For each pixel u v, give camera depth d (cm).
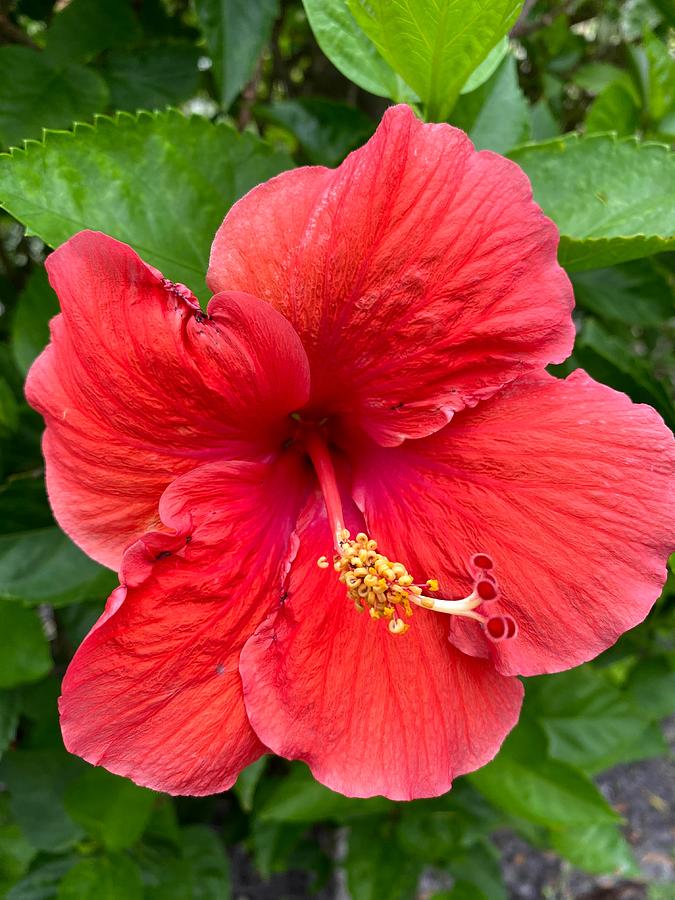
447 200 12
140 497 13
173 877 27
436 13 14
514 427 13
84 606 26
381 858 30
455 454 13
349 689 13
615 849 31
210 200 16
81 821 24
